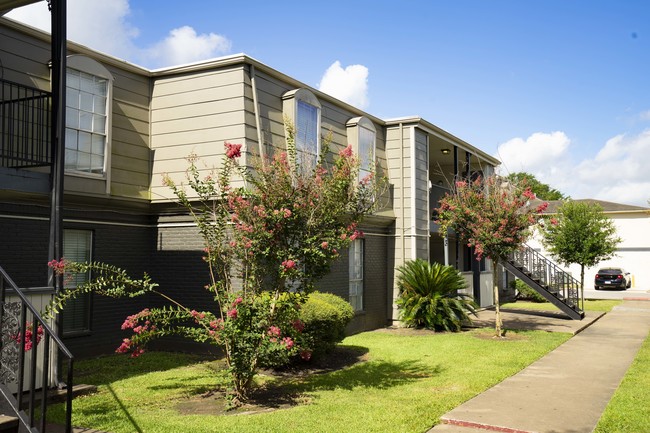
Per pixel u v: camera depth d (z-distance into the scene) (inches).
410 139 639.8
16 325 233.8
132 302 450.0
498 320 531.2
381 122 640.4
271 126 456.1
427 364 390.0
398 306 619.5
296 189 299.1
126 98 442.0
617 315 754.2
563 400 292.0
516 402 287.3
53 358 282.8
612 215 1446.9
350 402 284.0
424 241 655.1
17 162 328.8
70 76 395.5
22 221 370.3
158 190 451.8
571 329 580.4
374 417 255.3
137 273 453.1
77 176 397.1
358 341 500.4
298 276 301.9
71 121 395.2
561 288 802.8
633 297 1101.7
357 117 593.3
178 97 452.8
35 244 377.4
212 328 295.7
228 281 309.7
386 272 635.5
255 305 286.5
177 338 446.0
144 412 264.8
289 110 471.8
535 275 739.4
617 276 1344.7
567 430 240.4
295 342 308.3
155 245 462.3
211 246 313.4
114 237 437.1
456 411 268.4
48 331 193.3
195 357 417.4
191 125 444.5
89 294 418.9
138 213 456.4
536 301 946.7
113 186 425.1
